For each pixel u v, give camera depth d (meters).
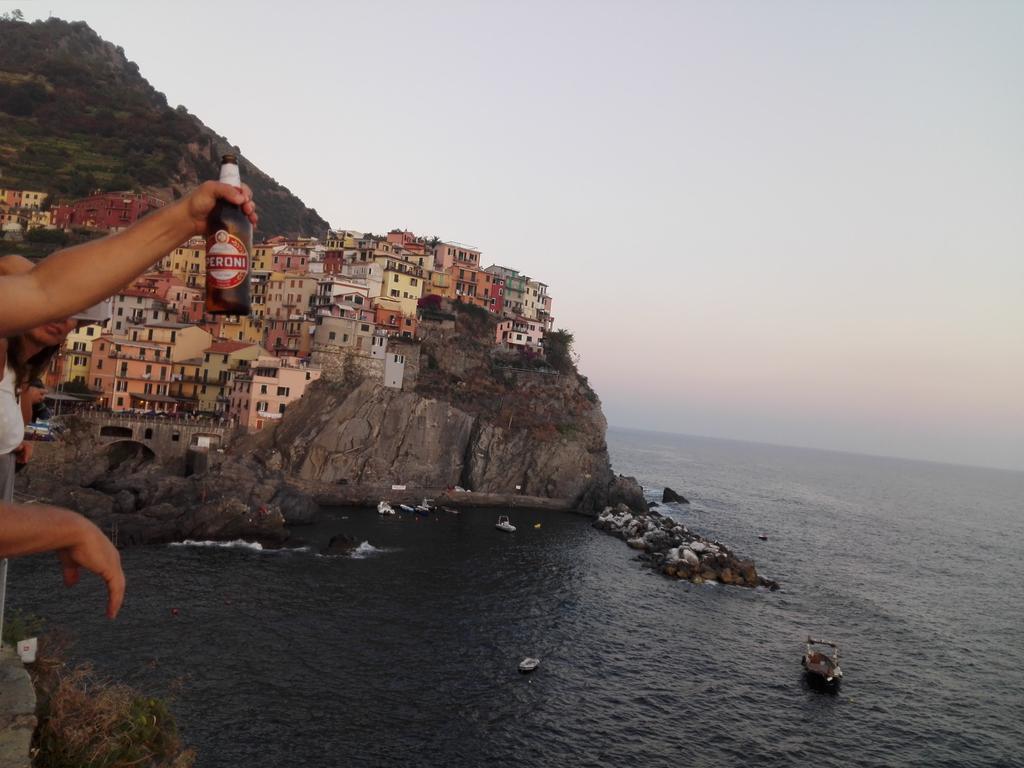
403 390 132.75
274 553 84.19
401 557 88.56
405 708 50.62
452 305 167.12
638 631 71.81
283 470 117.12
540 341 174.62
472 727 49.19
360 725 47.59
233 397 122.25
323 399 123.19
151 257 4.65
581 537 113.25
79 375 117.62
